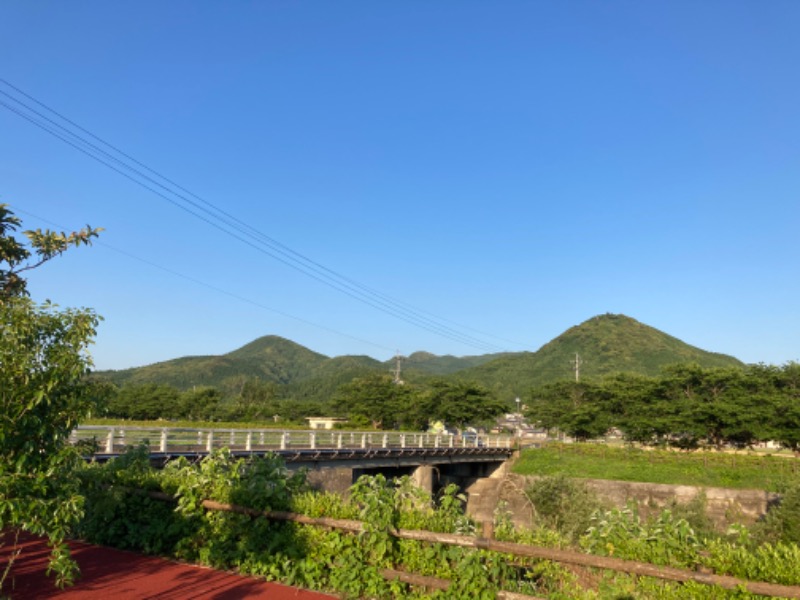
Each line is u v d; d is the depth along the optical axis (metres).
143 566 7.78
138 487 9.07
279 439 29.33
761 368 50.22
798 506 19.36
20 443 4.89
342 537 7.16
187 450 21.48
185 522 8.34
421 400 62.72
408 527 6.88
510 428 88.62
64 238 7.96
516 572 6.53
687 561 5.84
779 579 5.23
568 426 54.94
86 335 5.30
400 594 6.50
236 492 8.04
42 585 6.69
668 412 47.00
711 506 33.03
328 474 28.67
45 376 4.98
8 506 4.67
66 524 5.41
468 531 6.95
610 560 5.86
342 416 70.44
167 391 66.75
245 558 7.64
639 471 40.88
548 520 15.87
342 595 6.70
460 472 47.75
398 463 35.00
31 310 5.12
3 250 7.57
